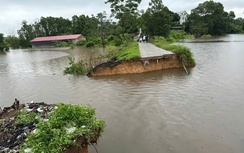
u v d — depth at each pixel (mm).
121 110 10086
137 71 17938
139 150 6840
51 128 5398
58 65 26688
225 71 16797
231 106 9797
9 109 8906
